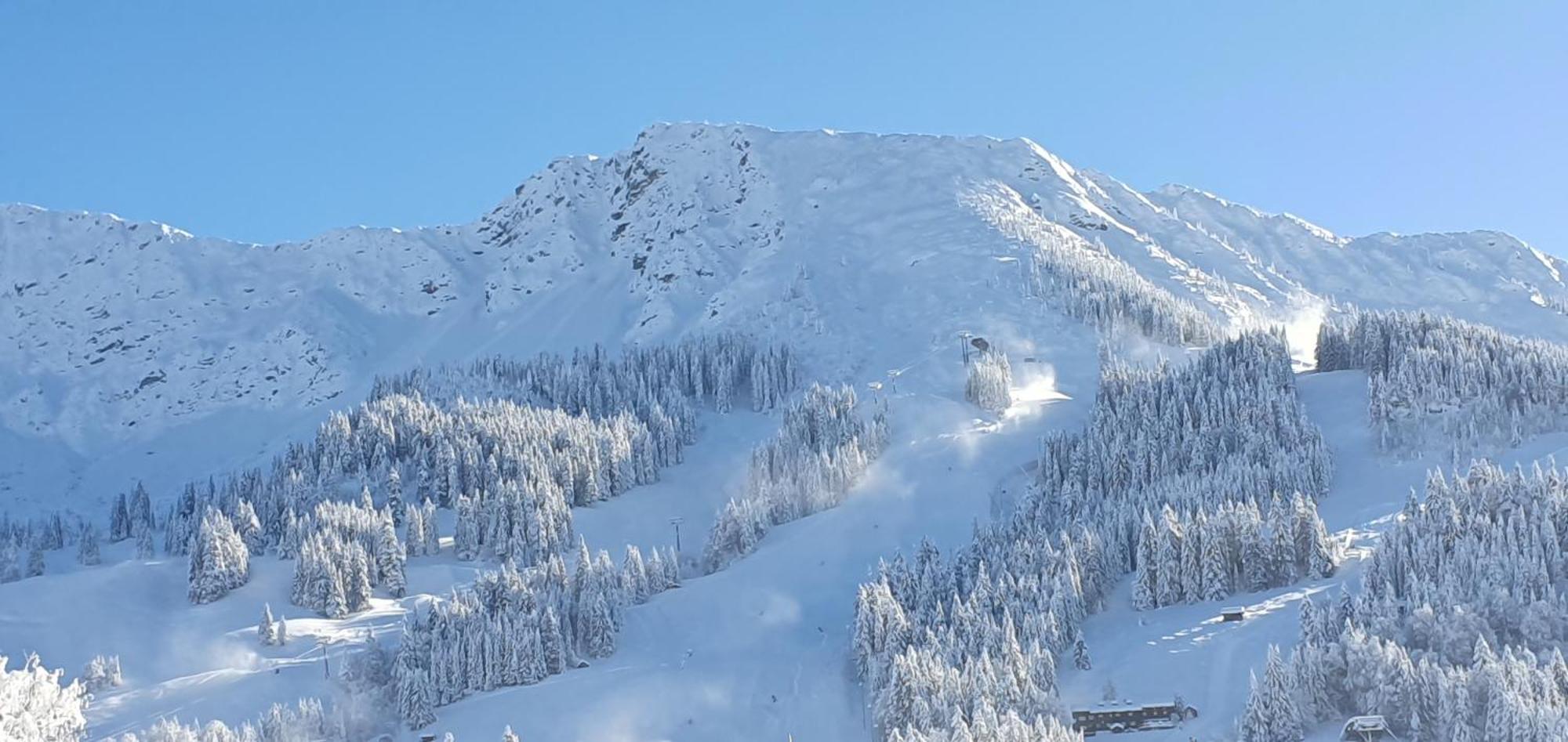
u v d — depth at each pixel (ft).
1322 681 459.32
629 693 594.24
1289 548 595.06
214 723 526.16
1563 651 470.39
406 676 582.35
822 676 603.26
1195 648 534.78
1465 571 513.45
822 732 554.87
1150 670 524.52
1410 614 488.85
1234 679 501.97
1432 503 564.71
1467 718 417.90
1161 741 469.57
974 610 565.12
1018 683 494.59
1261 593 589.32
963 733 431.84
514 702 590.14
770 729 566.36
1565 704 415.23
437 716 586.04
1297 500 603.67
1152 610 599.16
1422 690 436.35
